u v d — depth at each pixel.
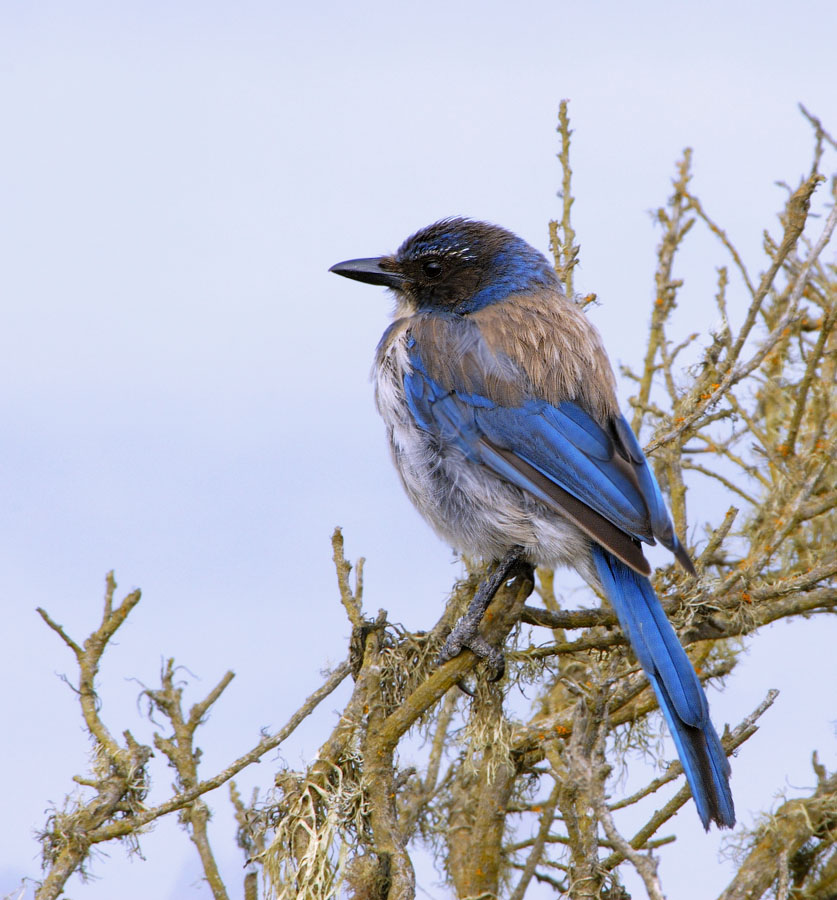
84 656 9.68
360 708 9.32
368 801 8.97
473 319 12.62
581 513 11.07
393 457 12.78
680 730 9.52
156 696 9.86
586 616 10.48
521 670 10.22
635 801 9.86
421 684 9.70
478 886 9.88
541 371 11.96
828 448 11.10
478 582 11.27
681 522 11.62
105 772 9.11
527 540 11.52
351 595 10.16
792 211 10.36
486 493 11.83
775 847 9.23
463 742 10.18
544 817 10.05
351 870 8.42
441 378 12.27
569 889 7.78
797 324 12.23
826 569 10.20
